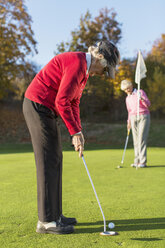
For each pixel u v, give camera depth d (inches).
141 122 201.6
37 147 80.3
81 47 581.6
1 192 128.1
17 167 205.3
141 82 618.8
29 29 571.5
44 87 80.5
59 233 77.2
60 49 565.6
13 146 419.2
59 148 82.8
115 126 540.4
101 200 112.2
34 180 156.5
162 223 84.7
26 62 597.9
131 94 205.8
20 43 570.6
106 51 82.3
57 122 84.1
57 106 78.2
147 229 79.9
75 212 96.7
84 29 590.6
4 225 85.0
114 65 84.7
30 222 87.7
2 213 96.7
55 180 80.5
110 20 639.8
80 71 78.7
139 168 198.2
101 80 448.1
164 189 131.6
